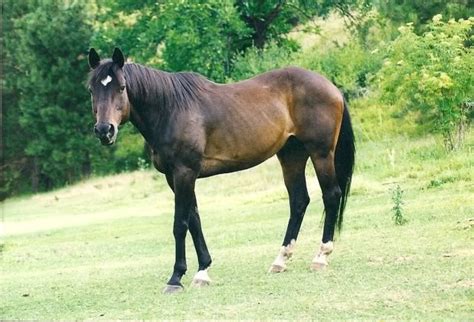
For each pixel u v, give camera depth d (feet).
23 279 43.06
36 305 34.27
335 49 115.14
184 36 115.55
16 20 145.79
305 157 36.96
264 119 35.09
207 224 59.82
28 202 112.78
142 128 34.06
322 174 36.06
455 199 50.98
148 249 51.11
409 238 40.37
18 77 146.30
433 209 48.52
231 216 62.85
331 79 105.70
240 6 122.21
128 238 58.70
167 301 31.86
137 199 94.22
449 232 40.47
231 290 32.83
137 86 33.30
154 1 126.41
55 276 42.75
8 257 54.39
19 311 33.35
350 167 37.11
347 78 104.47
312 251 40.98
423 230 42.09
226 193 81.05
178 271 33.96
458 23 73.82
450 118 70.90
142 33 124.06
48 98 142.51
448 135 73.31
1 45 151.12
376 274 33.09
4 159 153.07
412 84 72.43
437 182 59.36
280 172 86.02
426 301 28.27
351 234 44.11
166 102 33.71
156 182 103.81
